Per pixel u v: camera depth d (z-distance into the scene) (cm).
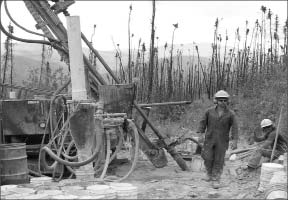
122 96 977
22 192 702
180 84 2528
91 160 819
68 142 962
